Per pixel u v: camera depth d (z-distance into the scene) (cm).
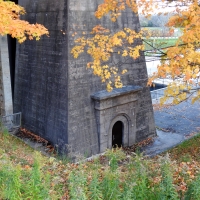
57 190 761
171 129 2055
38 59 1623
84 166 1088
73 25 1396
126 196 635
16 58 1825
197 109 2536
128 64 1666
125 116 1695
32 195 664
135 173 771
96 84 1531
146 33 1206
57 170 972
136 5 1034
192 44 897
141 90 1720
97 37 1188
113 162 926
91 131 1538
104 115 1552
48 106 1581
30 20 1647
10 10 1080
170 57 898
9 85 1800
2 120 1752
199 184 636
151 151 1664
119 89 1600
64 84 1441
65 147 1470
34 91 1692
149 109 1844
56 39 1466
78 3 1399
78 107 1471
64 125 1469
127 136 1734
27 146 1561
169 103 2656
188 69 869
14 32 1023
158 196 646
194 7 879
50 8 1484
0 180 703
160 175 776
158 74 926
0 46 1714
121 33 1120
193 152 1514
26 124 1795
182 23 924
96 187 695
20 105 1839
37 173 714
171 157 1451
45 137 1634
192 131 2009
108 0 1096
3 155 1017
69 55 1402
